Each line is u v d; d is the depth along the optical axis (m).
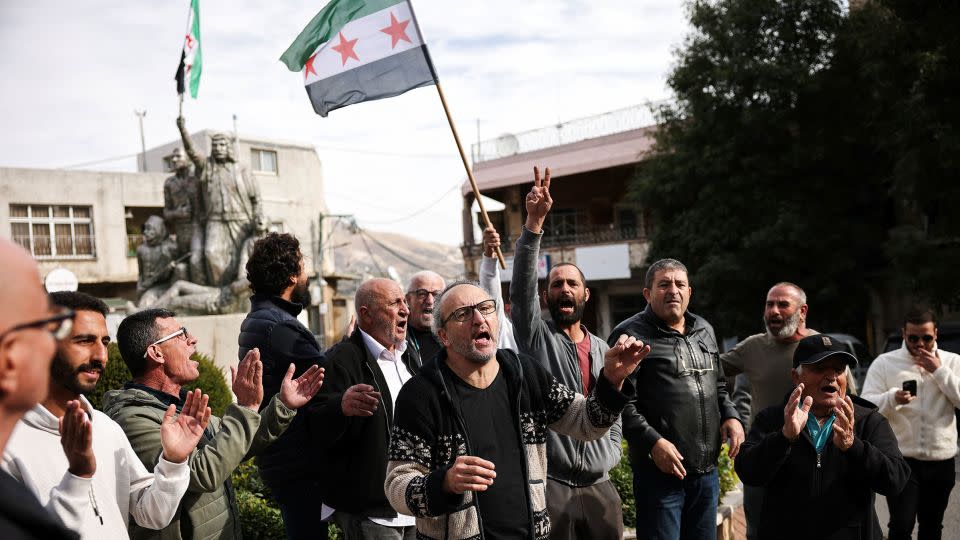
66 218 35.12
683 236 18.61
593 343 5.02
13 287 1.22
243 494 5.95
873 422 3.99
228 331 11.12
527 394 3.27
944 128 11.64
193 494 3.36
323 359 4.32
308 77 5.84
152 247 12.40
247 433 3.36
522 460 3.17
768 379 5.46
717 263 17.38
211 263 11.92
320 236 38.06
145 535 3.19
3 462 2.61
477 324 3.15
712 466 4.69
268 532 5.55
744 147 17.94
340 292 45.22
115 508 2.86
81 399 2.86
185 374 3.62
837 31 17.19
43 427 2.73
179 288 11.75
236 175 12.32
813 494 3.80
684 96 18.86
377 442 4.15
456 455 3.07
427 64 5.49
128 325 3.56
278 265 4.57
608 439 4.65
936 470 5.66
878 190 18.31
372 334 4.50
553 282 4.93
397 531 4.12
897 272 13.59
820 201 17.67
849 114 17.47
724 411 4.93
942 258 12.72
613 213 29.81
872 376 6.04
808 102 17.47
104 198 35.94
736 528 6.97
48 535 1.38
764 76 17.06
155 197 37.25
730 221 17.69
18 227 34.00
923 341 5.57
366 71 5.66
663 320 4.73
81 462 2.39
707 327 4.90
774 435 3.75
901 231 17.84
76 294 2.98
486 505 3.04
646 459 4.58
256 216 12.48
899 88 12.98
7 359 1.21
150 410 3.38
